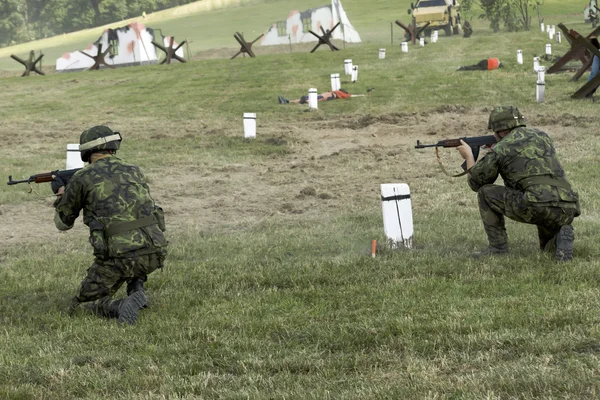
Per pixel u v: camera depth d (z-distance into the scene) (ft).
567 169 80.38
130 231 38.09
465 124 119.24
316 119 137.39
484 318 34.91
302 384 29.17
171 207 74.18
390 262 47.91
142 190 39.11
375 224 62.13
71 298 44.21
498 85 161.58
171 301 42.32
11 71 361.92
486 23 462.60
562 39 271.49
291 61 243.81
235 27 552.82
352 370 30.73
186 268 50.08
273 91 177.17
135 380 30.40
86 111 168.55
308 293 42.09
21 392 29.60
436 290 40.70
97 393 29.58
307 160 98.27
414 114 134.10
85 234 65.26
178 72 237.66
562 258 44.45
